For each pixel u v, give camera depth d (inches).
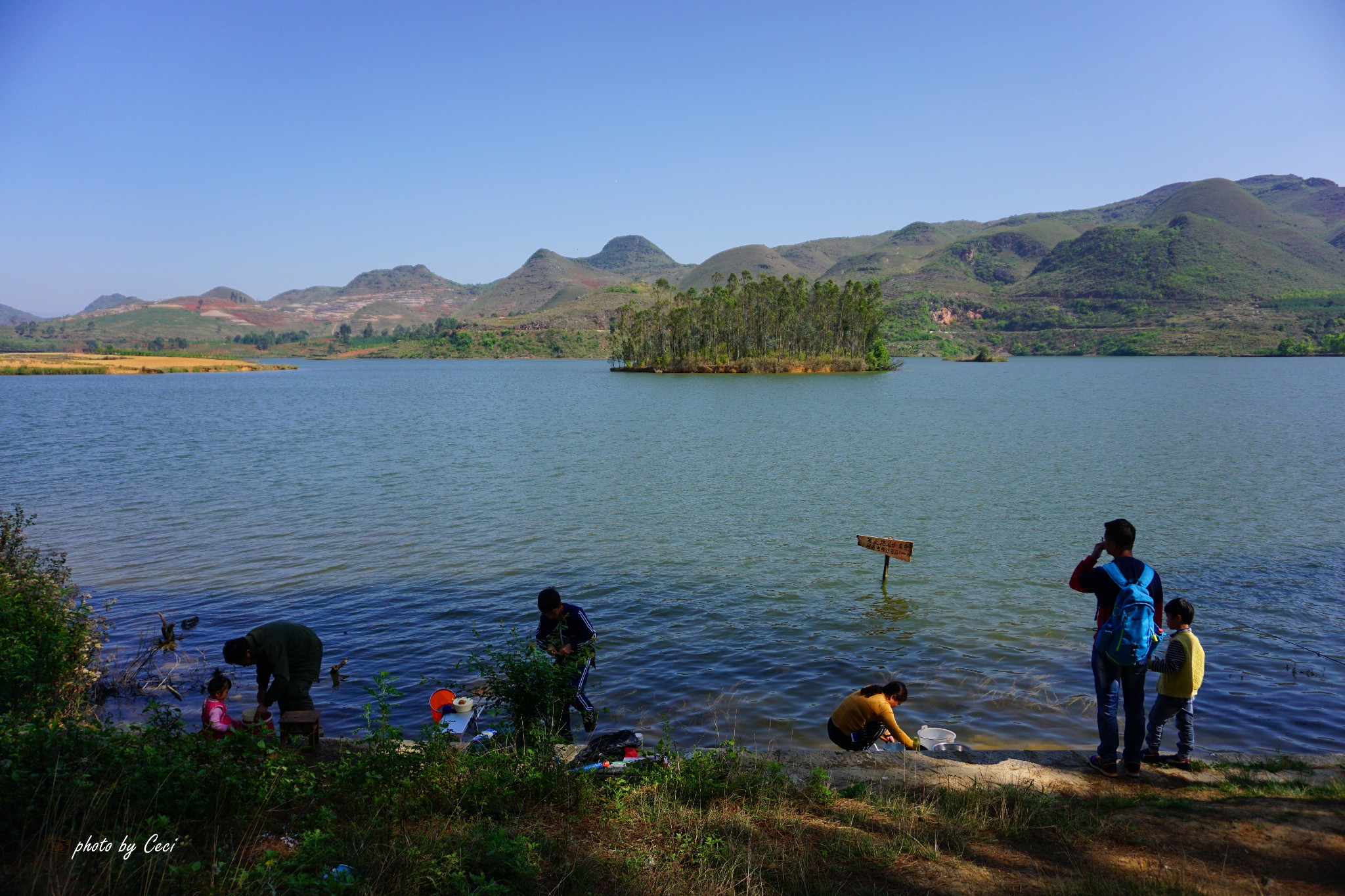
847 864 206.2
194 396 3863.2
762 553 727.7
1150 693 411.5
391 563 694.5
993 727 371.6
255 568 673.6
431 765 251.3
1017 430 1931.6
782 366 6333.7
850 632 511.8
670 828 227.9
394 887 174.6
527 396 3718.0
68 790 186.7
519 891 182.7
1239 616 529.7
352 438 1815.9
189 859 177.8
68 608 402.3
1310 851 210.7
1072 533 805.9
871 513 914.7
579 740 350.0
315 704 402.6
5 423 2226.9
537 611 560.4
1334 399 3004.4
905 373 6328.7
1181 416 2322.8
